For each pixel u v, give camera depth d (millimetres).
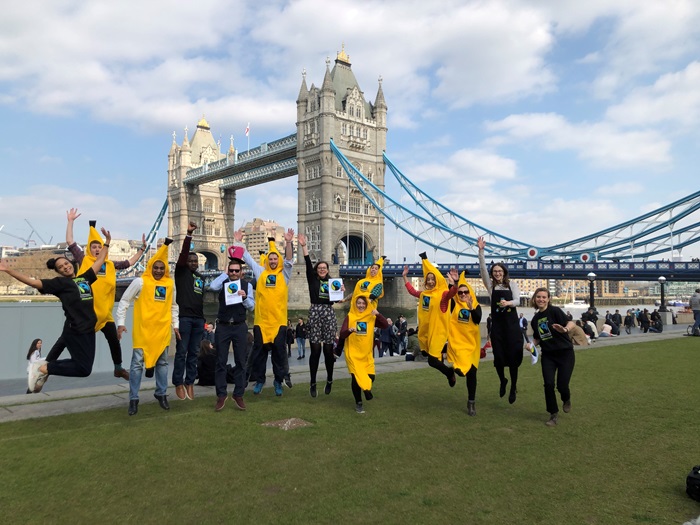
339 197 115062
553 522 5418
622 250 79000
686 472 6855
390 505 5781
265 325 11258
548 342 9492
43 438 7934
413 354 18422
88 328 8758
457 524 5367
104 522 5316
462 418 9500
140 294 9633
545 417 9633
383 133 123875
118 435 8148
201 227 168875
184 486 6234
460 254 95312
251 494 6035
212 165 152000
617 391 12039
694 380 13492
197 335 10922
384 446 7781
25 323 19188
